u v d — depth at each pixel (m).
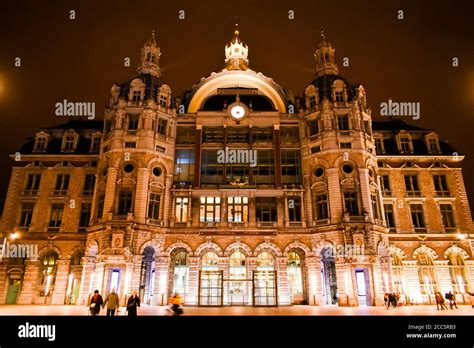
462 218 42.31
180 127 43.84
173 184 40.59
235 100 47.19
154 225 37.56
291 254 39.19
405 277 39.97
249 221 39.22
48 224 41.75
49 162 44.28
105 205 37.22
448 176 44.09
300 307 33.19
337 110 41.09
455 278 40.25
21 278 39.91
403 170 44.03
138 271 35.38
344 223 36.22
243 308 31.73
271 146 42.66
